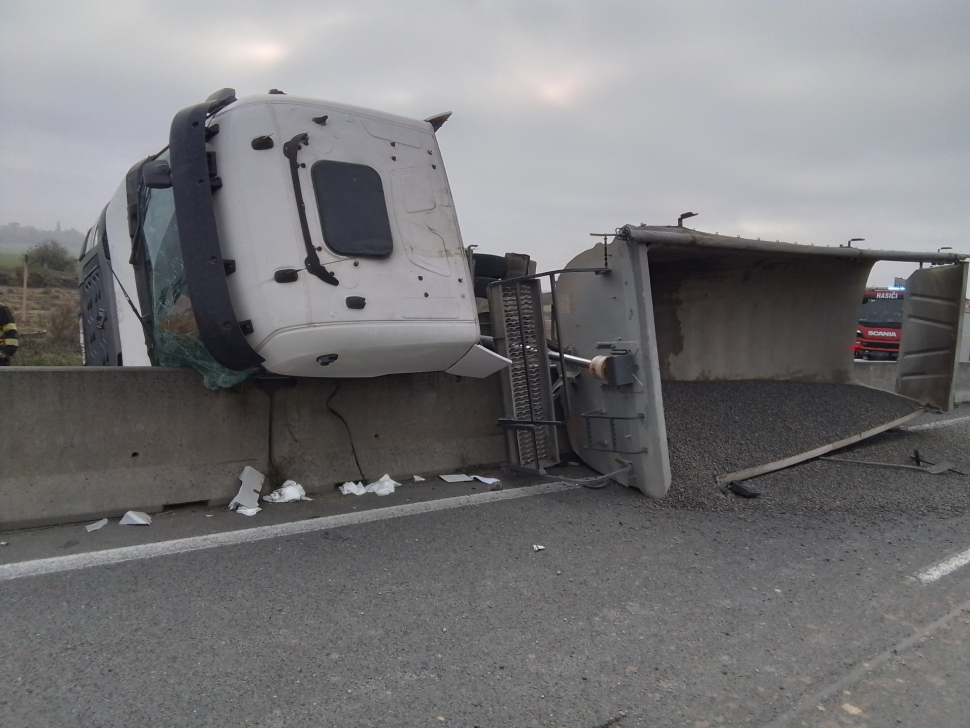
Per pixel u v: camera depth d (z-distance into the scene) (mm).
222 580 3566
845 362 8820
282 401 5156
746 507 5203
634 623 3291
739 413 7219
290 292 4059
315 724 2406
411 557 4004
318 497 5180
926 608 3549
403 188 4625
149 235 5016
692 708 2625
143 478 4570
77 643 2859
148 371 4625
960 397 11703
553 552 4180
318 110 4402
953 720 2598
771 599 3611
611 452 5805
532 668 2855
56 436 4297
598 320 5820
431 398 5902
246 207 4098
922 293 8055
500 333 5863
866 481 5996
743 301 8133
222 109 4285
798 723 2553
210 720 2393
